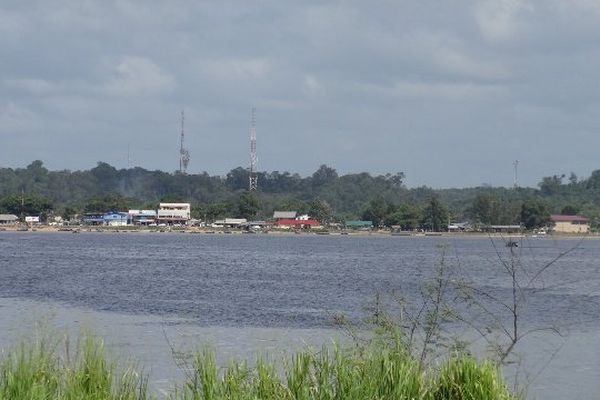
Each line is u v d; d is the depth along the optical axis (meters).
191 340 84.56
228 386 41.34
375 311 52.50
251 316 112.38
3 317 100.75
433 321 47.16
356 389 40.28
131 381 43.34
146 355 70.88
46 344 51.38
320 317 110.38
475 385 42.00
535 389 63.59
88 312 113.31
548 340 86.31
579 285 169.75
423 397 41.38
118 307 122.69
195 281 179.00
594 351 79.94
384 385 41.12
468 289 52.19
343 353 45.28
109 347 64.44
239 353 73.50
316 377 41.66
